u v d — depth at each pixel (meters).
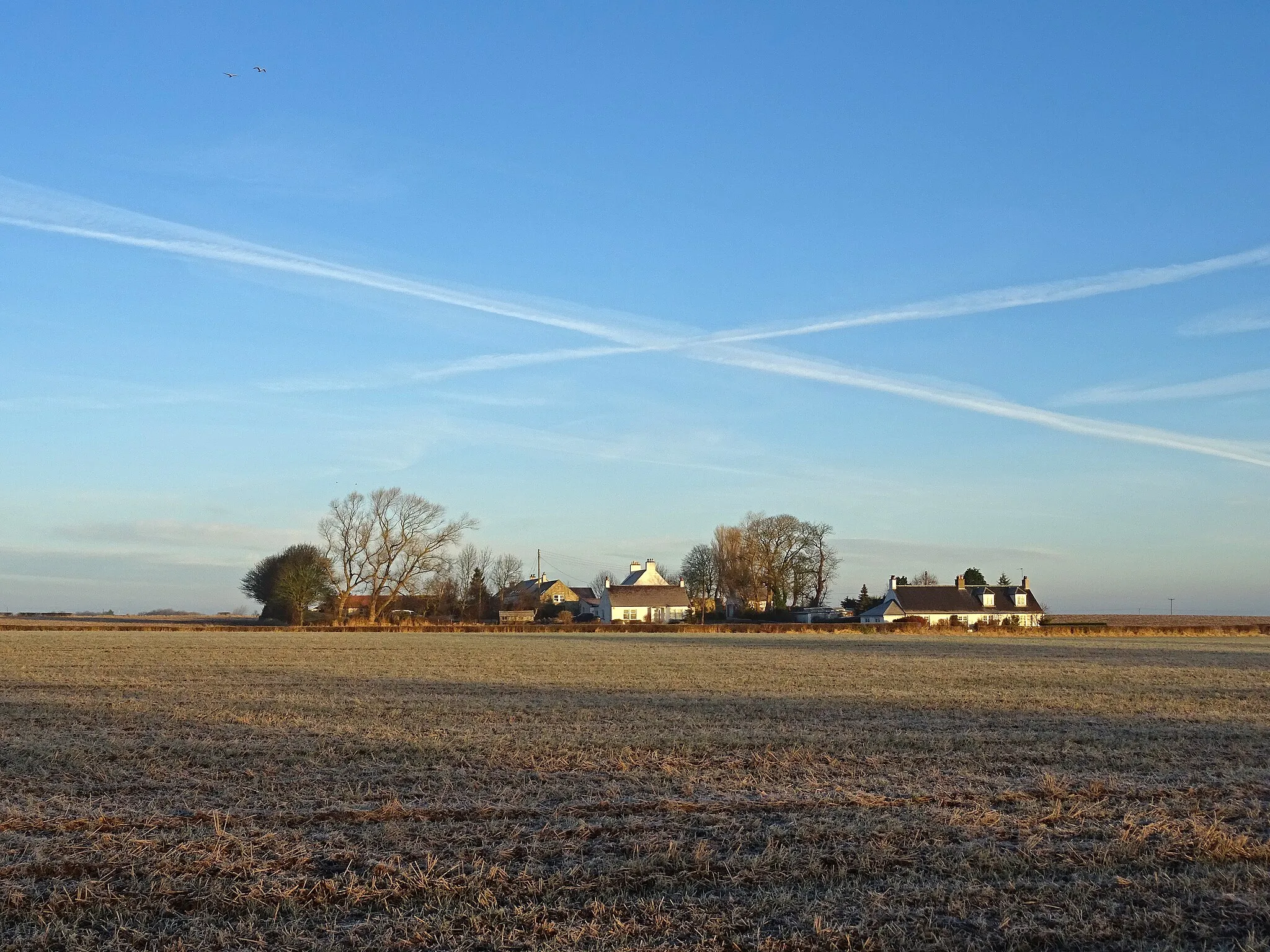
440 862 10.31
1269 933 8.82
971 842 11.11
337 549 96.94
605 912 9.03
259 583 120.12
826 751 17.20
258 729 19.25
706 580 127.75
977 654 48.47
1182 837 11.48
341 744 17.36
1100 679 32.91
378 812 12.34
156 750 16.69
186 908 9.21
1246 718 22.44
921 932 8.62
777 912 9.02
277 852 10.59
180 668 35.78
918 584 124.38
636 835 11.41
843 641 64.31
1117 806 13.10
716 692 27.70
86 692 26.55
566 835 11.41
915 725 20.61
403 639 66.12
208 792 13.57
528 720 21.03
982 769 15.71
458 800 13.05
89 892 9.36
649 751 16.95
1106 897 9.53
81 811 12.38
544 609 125.12
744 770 15.46
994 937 8.57
